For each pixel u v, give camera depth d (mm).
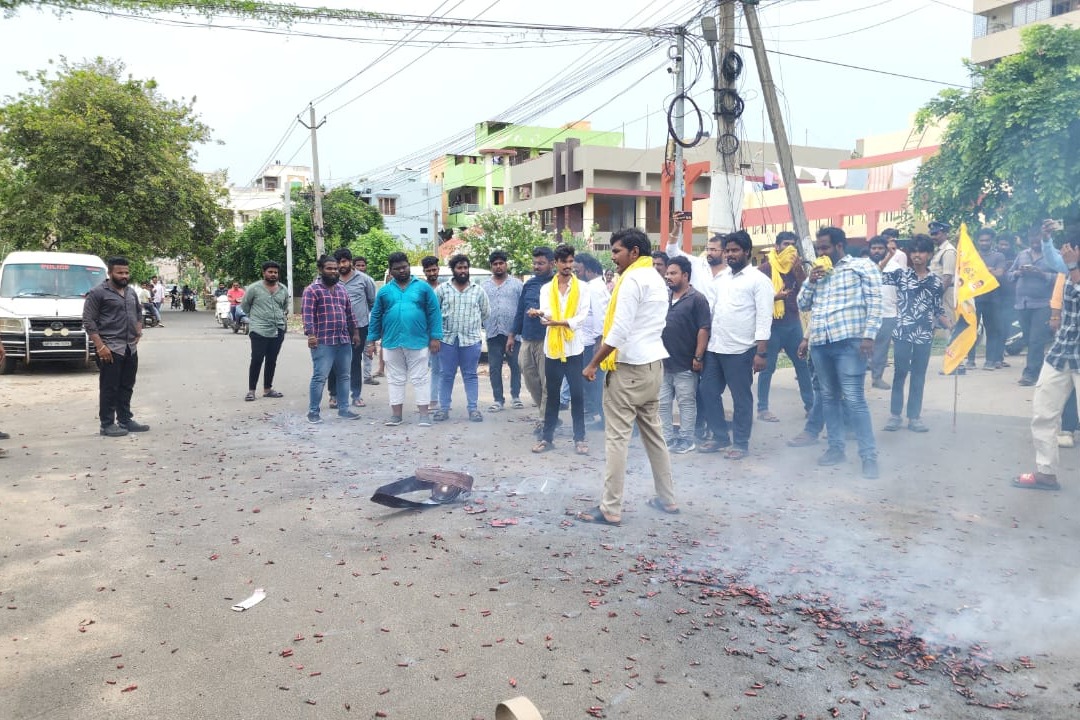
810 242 10312
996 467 6121
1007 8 27672
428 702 2922
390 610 3717
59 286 14031
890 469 6152
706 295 7418
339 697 2959
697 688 3008
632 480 6035
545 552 4477
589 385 8469
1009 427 7375
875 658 3221
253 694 2980
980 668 3123
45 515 5246
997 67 11711
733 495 5582
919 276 7180
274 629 3527
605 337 4840
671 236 8945
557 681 3064
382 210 54312
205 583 4062
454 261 8641
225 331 26078
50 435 8016
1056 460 5480
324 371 8656
